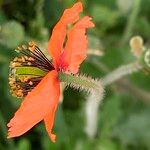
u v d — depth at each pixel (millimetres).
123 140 357
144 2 378
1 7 349
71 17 263
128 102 364
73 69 261
